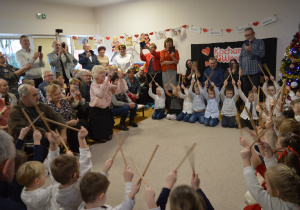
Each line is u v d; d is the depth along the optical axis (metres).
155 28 6.71
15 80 4.09
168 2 6.35
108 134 3.86
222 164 2.94
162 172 2.83
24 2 6.02
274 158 1.60
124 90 4.10
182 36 6.34
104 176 1.40
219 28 5.75
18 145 1.86
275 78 5.22
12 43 6.14
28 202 1.49
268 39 5.12
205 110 4.54
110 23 7.53
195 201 1.00
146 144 3.67
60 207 1.73
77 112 3.93
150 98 6.18
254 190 1.31
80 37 7.08
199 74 5.66
